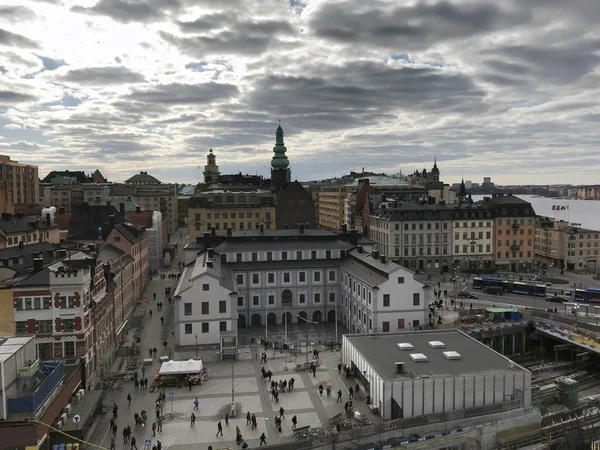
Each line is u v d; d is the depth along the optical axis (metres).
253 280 109.81
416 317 92.31
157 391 72.69
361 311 98.38
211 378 77.75
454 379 64.19
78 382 66.31
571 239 169.25
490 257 165.38
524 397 66.25
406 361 70.25
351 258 113.50
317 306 112.25
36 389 52.31
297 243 118.06
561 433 64.19
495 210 164.88
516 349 102.81
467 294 127.25
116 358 87.25
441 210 163.62
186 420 63.91
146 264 150.00
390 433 57.84
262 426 62.31
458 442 59.53
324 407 67.38
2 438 49.56
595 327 96.31
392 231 161.62
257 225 176.75
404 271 91.75
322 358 86.38
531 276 149.88
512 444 61.44
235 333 91.06
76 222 144.25
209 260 102.56
